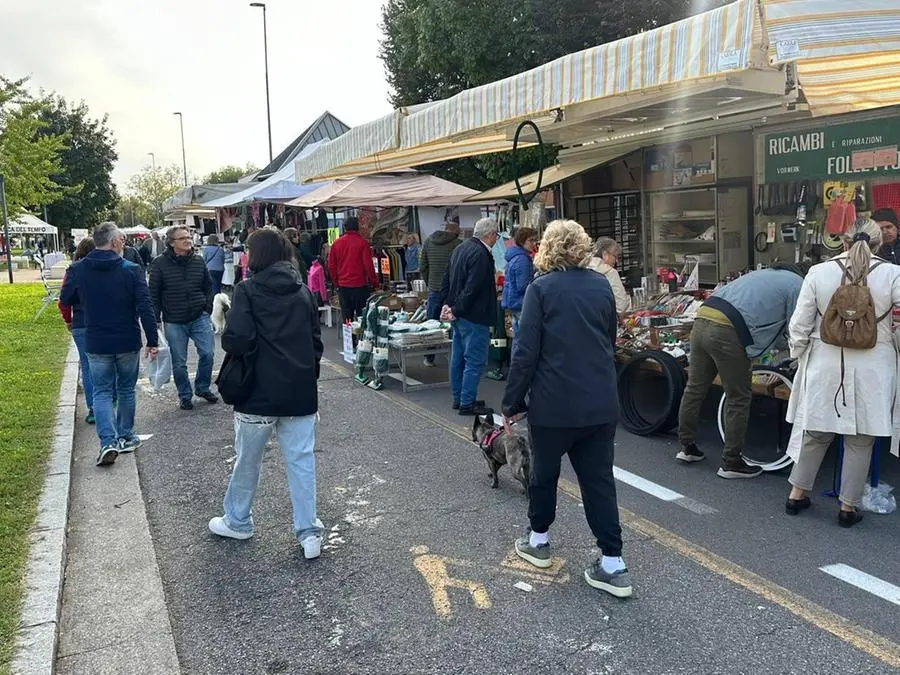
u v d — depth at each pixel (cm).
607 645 318
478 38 1474
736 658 306
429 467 559
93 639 338
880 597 349
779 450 529
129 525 467
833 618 332
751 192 817
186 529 460
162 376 764
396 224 1591
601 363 350
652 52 477
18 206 3341
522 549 396
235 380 396
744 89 594
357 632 337
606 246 670
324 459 585
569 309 347
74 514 488
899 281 396
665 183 919
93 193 5272
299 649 326
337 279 1016
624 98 686
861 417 406
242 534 439
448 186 1348
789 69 586
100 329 573
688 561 392
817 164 741
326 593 374
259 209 1873
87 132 5309
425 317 922
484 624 339
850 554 393
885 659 301
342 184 1361
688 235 900
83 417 733
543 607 351
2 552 405
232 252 1575
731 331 490
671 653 311
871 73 540
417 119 753
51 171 3459
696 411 535
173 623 352
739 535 421
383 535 439
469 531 440
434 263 930
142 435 670
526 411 366
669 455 566
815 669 296
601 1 1413
